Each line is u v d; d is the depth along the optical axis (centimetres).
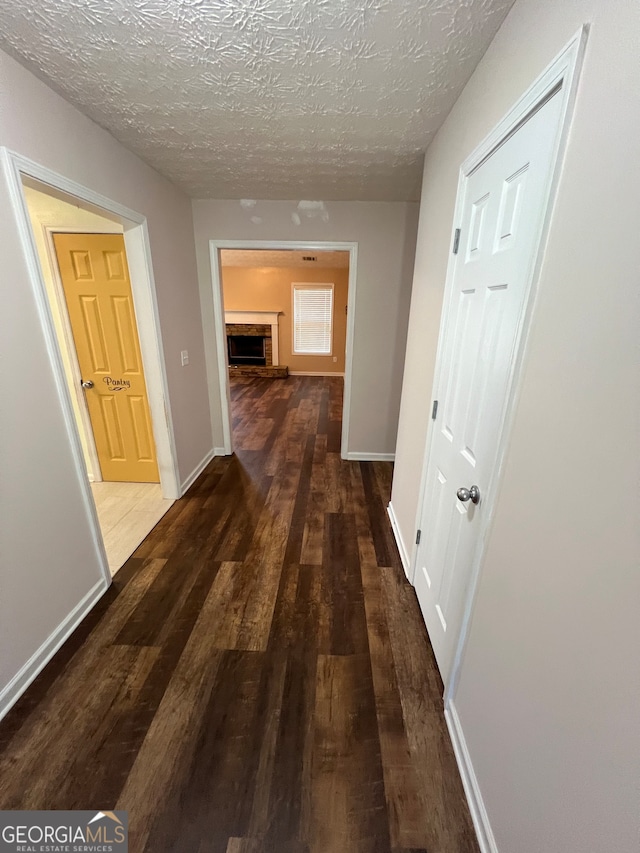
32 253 139
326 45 121
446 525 148
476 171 126
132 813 108
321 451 389
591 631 62
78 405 289
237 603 185
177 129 180
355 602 187
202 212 299
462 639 125
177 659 155
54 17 110
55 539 156
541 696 77
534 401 84
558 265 76
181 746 124
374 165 220
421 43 118
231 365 820
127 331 269
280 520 259
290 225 301
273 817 107
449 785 115
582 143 69
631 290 54
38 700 137
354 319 325
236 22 112
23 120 134
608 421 59
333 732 129
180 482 289
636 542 52
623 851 54
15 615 137
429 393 176
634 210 54
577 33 70
